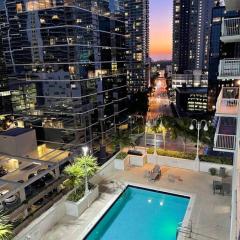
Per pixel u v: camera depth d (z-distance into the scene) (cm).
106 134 7075
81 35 5894
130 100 9812
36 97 6406
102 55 6731
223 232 1391
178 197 1823
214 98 13225
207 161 2145
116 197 1806
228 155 2636
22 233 1299
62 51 5841
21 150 3756
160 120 2830
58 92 6119
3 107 8388
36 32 6022
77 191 1716
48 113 6353
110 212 1697
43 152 5694
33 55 6219
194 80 19438
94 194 1769
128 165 2331
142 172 2195
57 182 1938
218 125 1678
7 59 6700
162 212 1695
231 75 1317
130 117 5391
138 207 1766
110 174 2175
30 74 6388
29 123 6531
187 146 3516
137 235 1475
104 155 5603
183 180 2012
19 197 1697
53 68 6047
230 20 1334
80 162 1750
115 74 7456
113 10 7056
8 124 6331
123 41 7838
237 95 1825
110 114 7344
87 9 6009
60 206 1572
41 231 1409
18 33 6284
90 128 6469
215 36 13412
